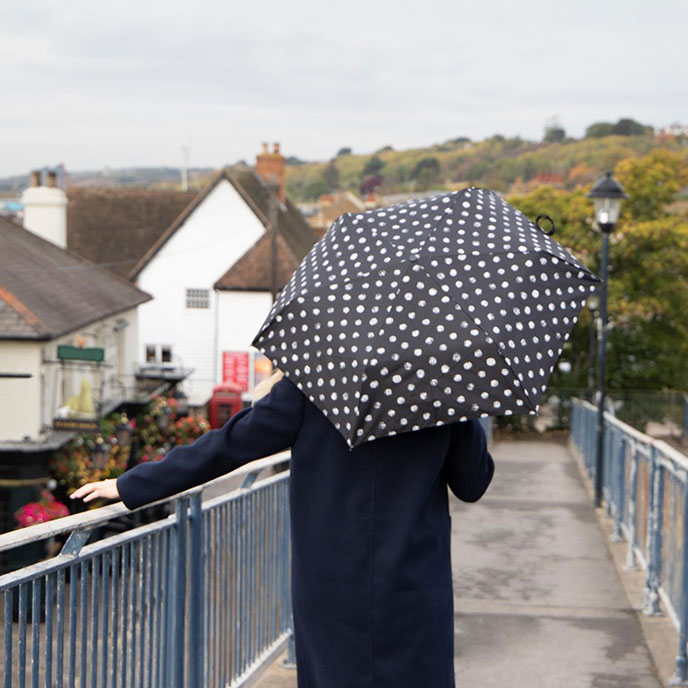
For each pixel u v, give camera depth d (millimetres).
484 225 2787
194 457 2742
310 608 2727
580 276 2758
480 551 9203
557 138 129375
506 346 2523
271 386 3109
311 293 2678
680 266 36125
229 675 4340
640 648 5992
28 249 23469
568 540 9766
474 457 2785
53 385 18266
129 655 3303
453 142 189500
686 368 36812
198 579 3883
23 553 15484
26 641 2637
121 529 14359
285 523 5195
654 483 6461
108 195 51562
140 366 26094
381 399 2506
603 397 12641
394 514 2674
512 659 5789
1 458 16828
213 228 45500
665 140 104125
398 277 2621
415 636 2680
